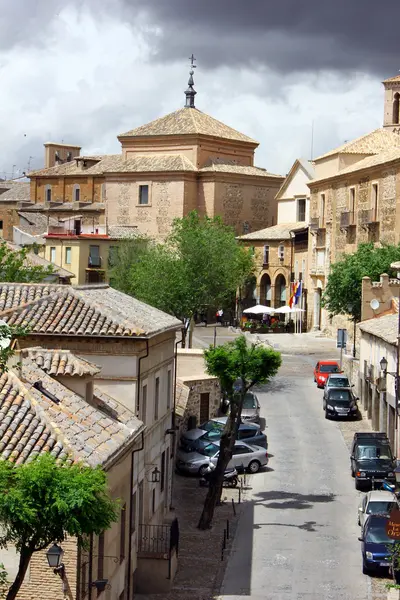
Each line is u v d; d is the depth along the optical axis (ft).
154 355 127.44
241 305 375.66
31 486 66.90
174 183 388.78
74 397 99.45
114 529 98.17
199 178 390.63
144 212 394.32
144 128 403.75
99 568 93.66
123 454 97.30
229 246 277.44
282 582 120.37
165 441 139.74
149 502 126.41
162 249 272.51
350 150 327.47
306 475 171.32
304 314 349.00
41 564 80.12
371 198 292.40
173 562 120.47
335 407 210.38
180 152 395.75
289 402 226.58
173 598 114.62
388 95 372.58
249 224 396.57
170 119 405.59
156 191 392.06
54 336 115.34
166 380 139.44
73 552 80.48
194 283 264.72
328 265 327.88
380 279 238.89
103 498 70.85
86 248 357.61
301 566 126.41
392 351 179.63
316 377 242.58
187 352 209.97
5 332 84.43
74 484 67.36
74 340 115.75
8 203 479.41
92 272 358.23
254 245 376.48
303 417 213.05
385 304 232.32
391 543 119.55
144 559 116.98
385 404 188.44
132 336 115.14
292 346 297.33
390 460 163.53
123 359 115.96
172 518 138.10
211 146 397.80
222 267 270.05
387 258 252.83
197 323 364.99
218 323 371.97
